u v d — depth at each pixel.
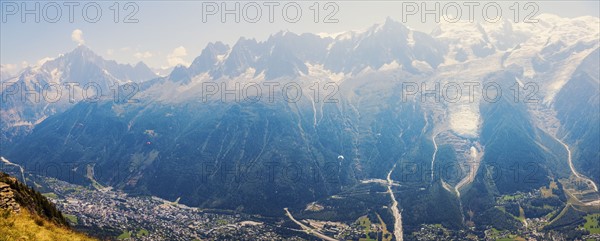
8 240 65.19
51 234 73.56
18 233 68.69
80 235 81.94
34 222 76.38
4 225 69.75
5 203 77.94
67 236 76.12
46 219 88.31
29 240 67.94
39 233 71.75
